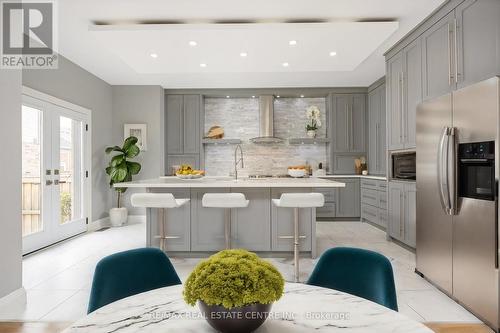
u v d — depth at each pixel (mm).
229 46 3949
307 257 3779
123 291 1286
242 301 787
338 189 6344
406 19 3600
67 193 4910
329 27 3457
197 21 3594
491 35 2686
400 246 4352
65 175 4855
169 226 3816
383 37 3693
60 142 4711
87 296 2713
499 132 2035
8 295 2439
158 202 3215
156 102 6348
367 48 4020
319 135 7023
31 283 3010
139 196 3217
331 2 3234
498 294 2061
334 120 6609
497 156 2047
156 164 6324
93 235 5105
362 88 6602
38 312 2422
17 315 2373
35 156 4191
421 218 3053
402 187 4184
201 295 804
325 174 6680
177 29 3473
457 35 3102
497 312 2066
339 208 6336
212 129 6887
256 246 3746
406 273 3242
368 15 3500
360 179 6348
